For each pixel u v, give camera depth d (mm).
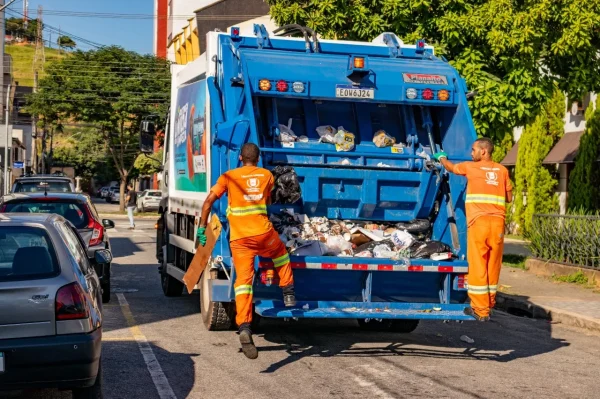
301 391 7020
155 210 49938
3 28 55500
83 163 87938
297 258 8023
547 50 16781
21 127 73812
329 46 9438
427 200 9164
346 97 8891
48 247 6129
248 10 42875
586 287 15062
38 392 6969
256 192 7832
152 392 6914
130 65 50094
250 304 7895
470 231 8328
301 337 9727
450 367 8234
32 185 19516
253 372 7715
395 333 10258
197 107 10422
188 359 8242
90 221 12242
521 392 7219
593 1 16031
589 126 25312
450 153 9312
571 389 7422
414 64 9359
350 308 8180
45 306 5750
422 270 8297
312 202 8930
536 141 29703
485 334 10586
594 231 15539
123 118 49688
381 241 8727
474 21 15719
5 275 5871
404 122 9492
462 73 16125
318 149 9070
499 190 8352
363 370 7922
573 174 25812
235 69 8820
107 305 12086
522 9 16109
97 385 6152
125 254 21391
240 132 8367
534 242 17656
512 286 15148
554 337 10602
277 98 9180
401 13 15969
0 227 6203
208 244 8648
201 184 10070
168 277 12992
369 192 9008
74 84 49406
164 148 13883
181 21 57500
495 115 16172
